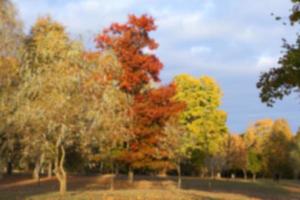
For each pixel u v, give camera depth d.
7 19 30.02
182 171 79.38
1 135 29.27
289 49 11.44
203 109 65.31
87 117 29.14
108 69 31.31
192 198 29.17
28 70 29.55
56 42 30.09
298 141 80.69
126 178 52.22
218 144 69.25
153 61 34.38
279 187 52.22
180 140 42.50
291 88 12.12
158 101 35.22
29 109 28.08
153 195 29.47
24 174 59.62
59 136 28.62
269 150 80.62
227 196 35.31
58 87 28.72
